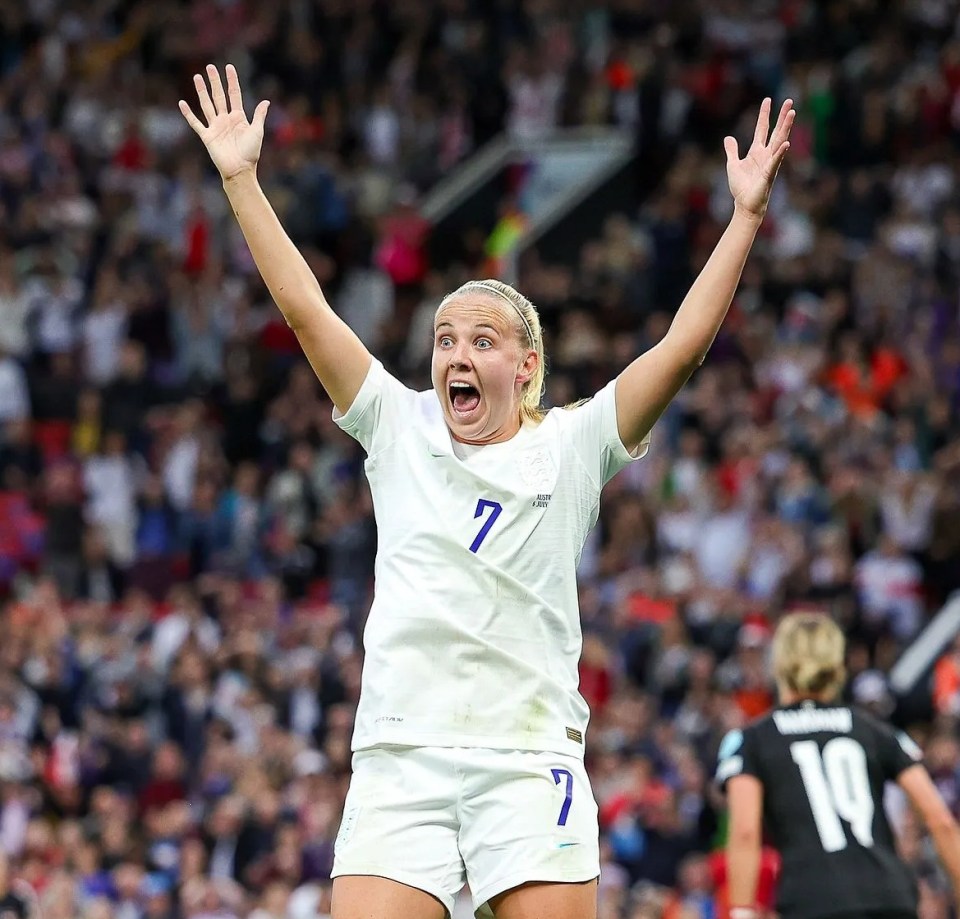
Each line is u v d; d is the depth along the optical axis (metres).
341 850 7.56
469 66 42.78
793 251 38.41
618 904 20.23
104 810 22.66
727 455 31.27
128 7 42.59
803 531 29.12
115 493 31.42
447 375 7.85
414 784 7.52
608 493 30.36
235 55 41.84
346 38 42.78
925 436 32.75
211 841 22.58
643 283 37.47
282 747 23.91
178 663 25.59
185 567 30.52
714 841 22.48
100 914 20.59
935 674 24.84
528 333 7.96
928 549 29.91
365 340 38.28
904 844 19.34
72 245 37.19
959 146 40.12
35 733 24.72
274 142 40.34
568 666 7.79
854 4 42.28
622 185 41.28
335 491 31.33
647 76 41.84
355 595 29.39
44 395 34.00
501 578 7.65
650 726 24.27
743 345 34.97
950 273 36.78
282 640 26.83
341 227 39.75
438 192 41.09
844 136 40.44
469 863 7.54
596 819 7.70
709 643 26.56
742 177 8.03
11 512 30.75
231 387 34.97
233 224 38.16
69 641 26.06
